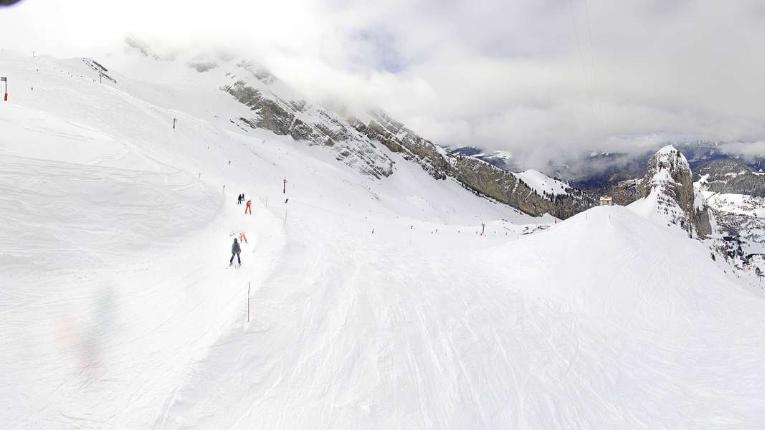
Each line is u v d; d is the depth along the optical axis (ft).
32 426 31.71
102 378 37.52
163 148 180.55
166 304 52.34
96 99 199.72
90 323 45.98
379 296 63.10
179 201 95.66
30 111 108.27
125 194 85.71
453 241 166.40
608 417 52.26
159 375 38.19
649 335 76.43
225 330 44.19
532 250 106.32
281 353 44.47
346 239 99.66
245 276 61.67
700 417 54.85
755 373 64.85
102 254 64.44
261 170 245.04
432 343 55.01
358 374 44.80
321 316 53.36
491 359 56.08
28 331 42.73
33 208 67.46
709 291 93.40
